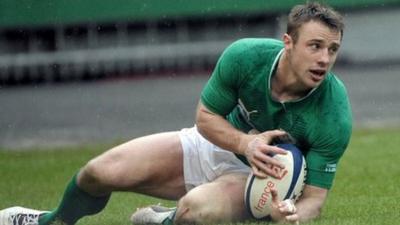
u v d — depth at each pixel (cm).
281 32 6444
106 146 3809
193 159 1775
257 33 6525
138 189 1797
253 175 1648
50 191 2655
